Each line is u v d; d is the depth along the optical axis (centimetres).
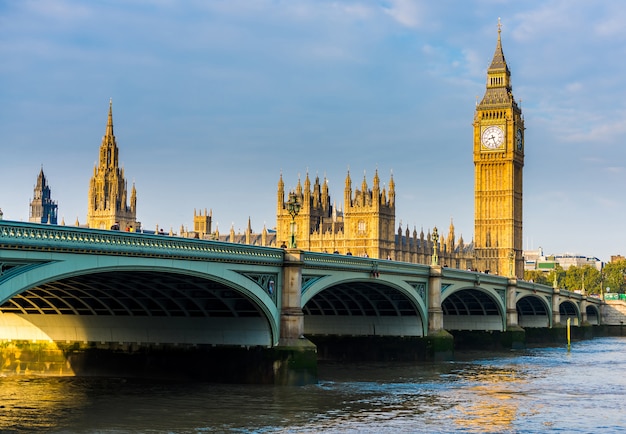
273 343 7988
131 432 6094
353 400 7662
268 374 7969
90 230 5828
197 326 8206
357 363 11200
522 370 10825
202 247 6912
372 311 11400
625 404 7825
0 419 6506
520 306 18138
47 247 5478
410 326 11319
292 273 8094
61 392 7694
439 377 9712
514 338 14675
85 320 8538
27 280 5378
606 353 14438
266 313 7862
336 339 11606
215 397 7450
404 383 9050
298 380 7962
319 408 7112
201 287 7438
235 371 8094
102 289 7606
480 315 14838
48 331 8688
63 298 7994
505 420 6919
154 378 8338
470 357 12925
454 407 7481
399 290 10581
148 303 8100
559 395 8400
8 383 8219
